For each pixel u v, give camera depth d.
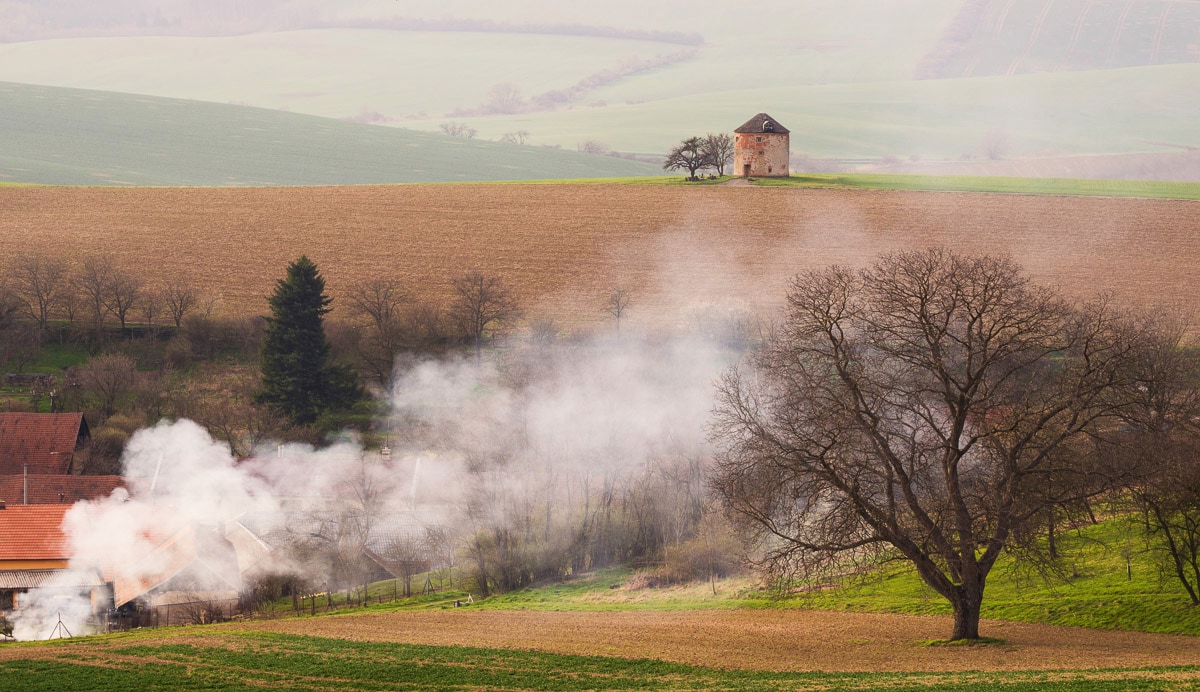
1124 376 173.00
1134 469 173.25
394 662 160.00
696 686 141.00
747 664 158.50
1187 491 181.00
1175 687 126.25
